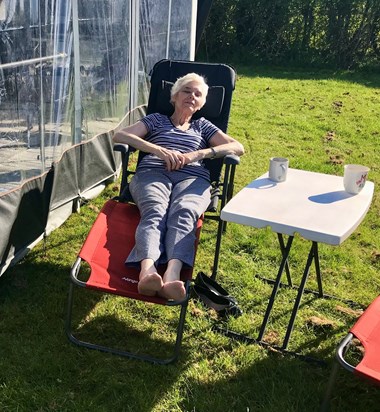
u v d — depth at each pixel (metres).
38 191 3.40
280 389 2.39
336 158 5.85
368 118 7.74
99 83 4.40
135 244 2.73
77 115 4.01
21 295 2.99
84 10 3.96
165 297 2.42
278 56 12.88
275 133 6.79
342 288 3.32
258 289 3.24
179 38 7.11
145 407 2.24
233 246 3.74
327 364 2.59
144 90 6.07
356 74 11.97
